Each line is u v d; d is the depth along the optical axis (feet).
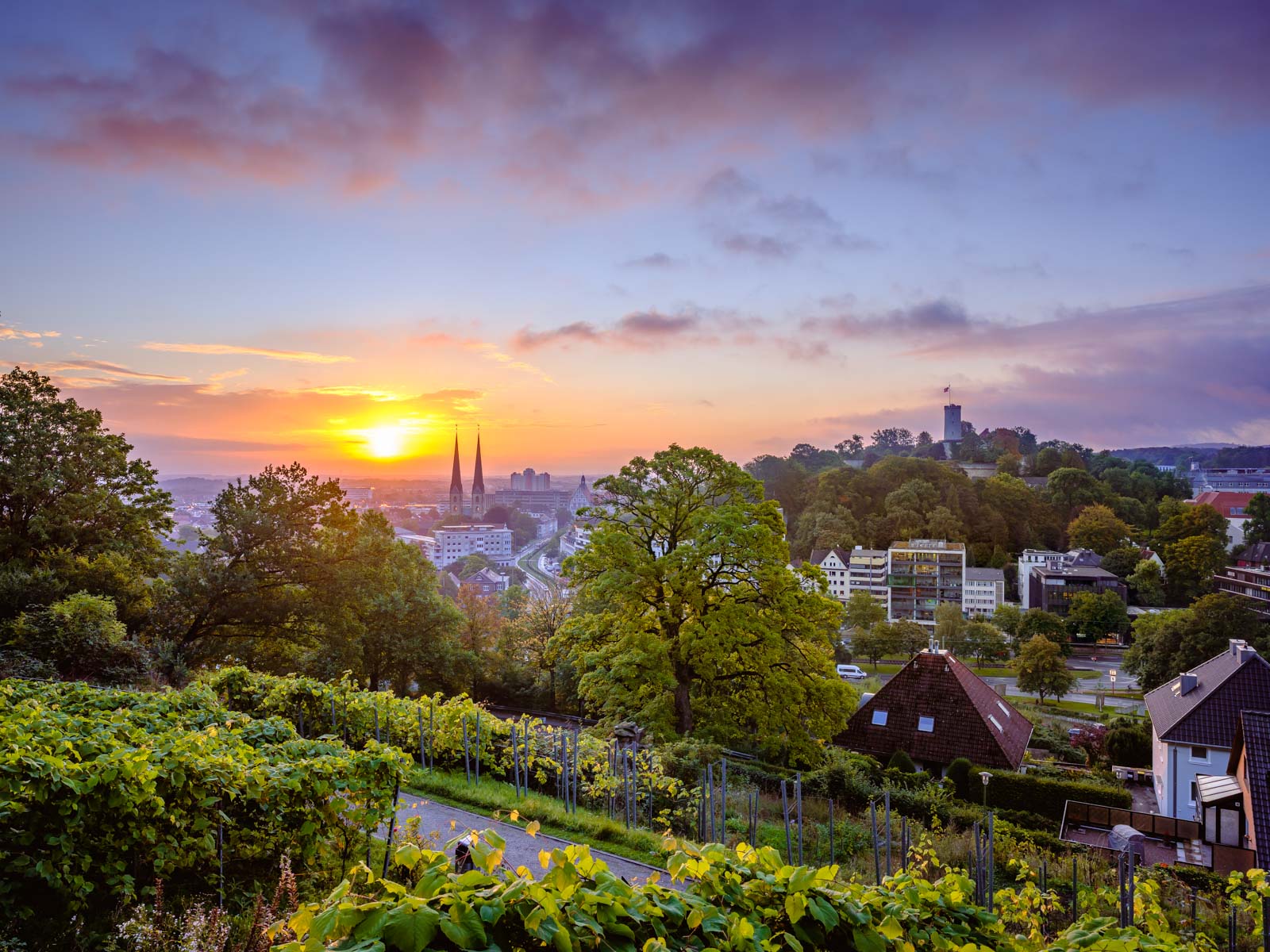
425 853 12.36
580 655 99.25
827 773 74.18
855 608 323.78
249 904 24.91
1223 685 118.01
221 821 25.25
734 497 95.45
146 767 23.66
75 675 62.13
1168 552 393.70
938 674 121.39
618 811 46.47
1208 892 50.65
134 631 88.28
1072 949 14.73
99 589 81.87
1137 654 239.30
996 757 109.91
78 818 22.34
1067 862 54.29
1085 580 371.56
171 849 24.41
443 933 10.88
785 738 89.20
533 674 166.09
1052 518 472.03
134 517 94.79
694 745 70.38
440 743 49.32
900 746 115.14
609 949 11.82
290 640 105.91
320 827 28.22
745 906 13.87
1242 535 446.19
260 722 36.70
